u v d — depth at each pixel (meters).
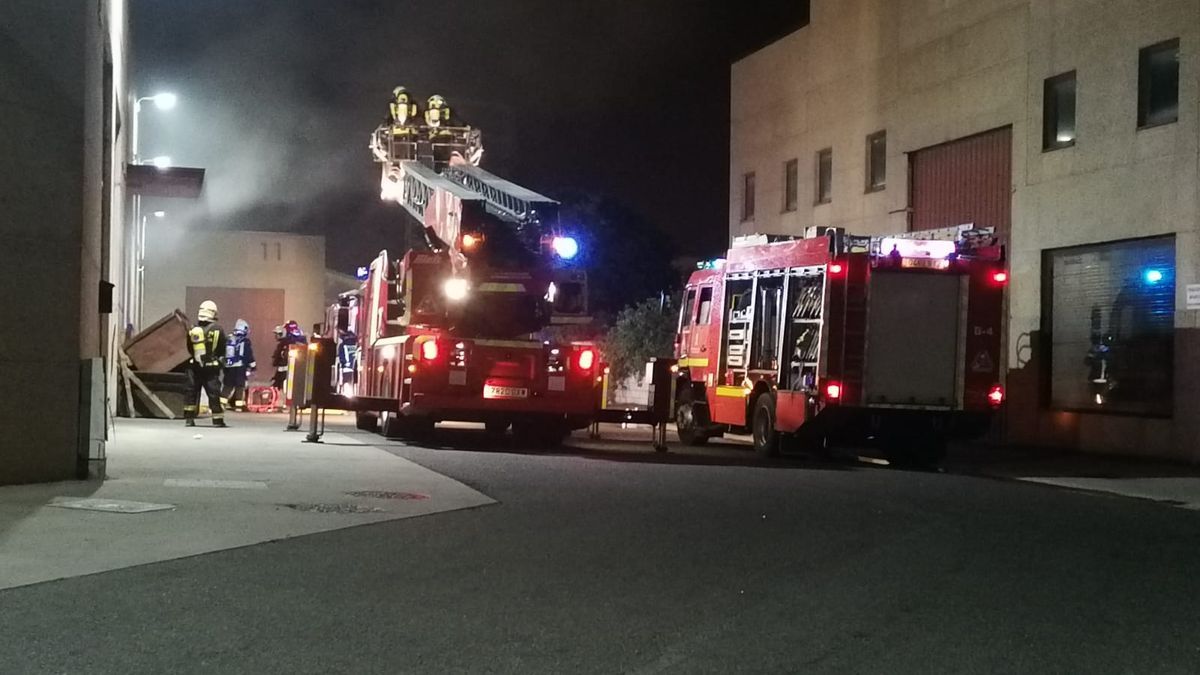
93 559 7.99
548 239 16.56
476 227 16.28
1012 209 22.11
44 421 11.46
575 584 7.72
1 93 10.78
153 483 11.80
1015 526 11.08
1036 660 6.19
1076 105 20.67
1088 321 20.53
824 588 7.85
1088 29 20.41
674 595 7.48
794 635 6.57
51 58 11.20
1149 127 19.17
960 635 6.68
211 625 6.41
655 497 12.12
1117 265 19.91
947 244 17.09
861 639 6.53
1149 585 8.30
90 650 5.87
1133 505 13.27
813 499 12.47
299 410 20.42
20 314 11.13
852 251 16.81
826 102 28.23
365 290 19.66
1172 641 6.67
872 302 16.83
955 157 23.95
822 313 16.81
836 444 17.88
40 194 11.19
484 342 16.64
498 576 7.89
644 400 33.44
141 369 24.16
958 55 23.67
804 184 29.12
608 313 43.78
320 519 9.93
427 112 19.72
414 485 12.39
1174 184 18.62
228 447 15.96
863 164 26.75
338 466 13.90
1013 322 22.06
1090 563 9.15
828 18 28.12
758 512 11.28
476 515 10.53
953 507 12.34
